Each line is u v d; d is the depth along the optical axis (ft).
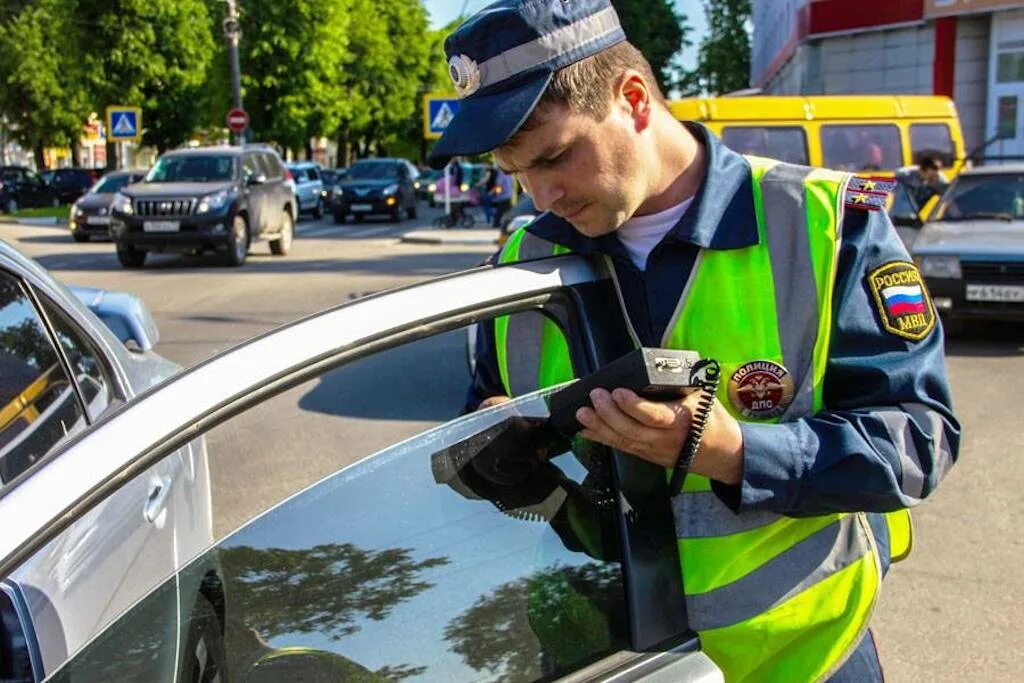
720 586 4.69
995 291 25.66
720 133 36.81
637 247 4.91
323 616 4.19
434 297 4.17
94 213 62.34
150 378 9.24
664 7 80.94
